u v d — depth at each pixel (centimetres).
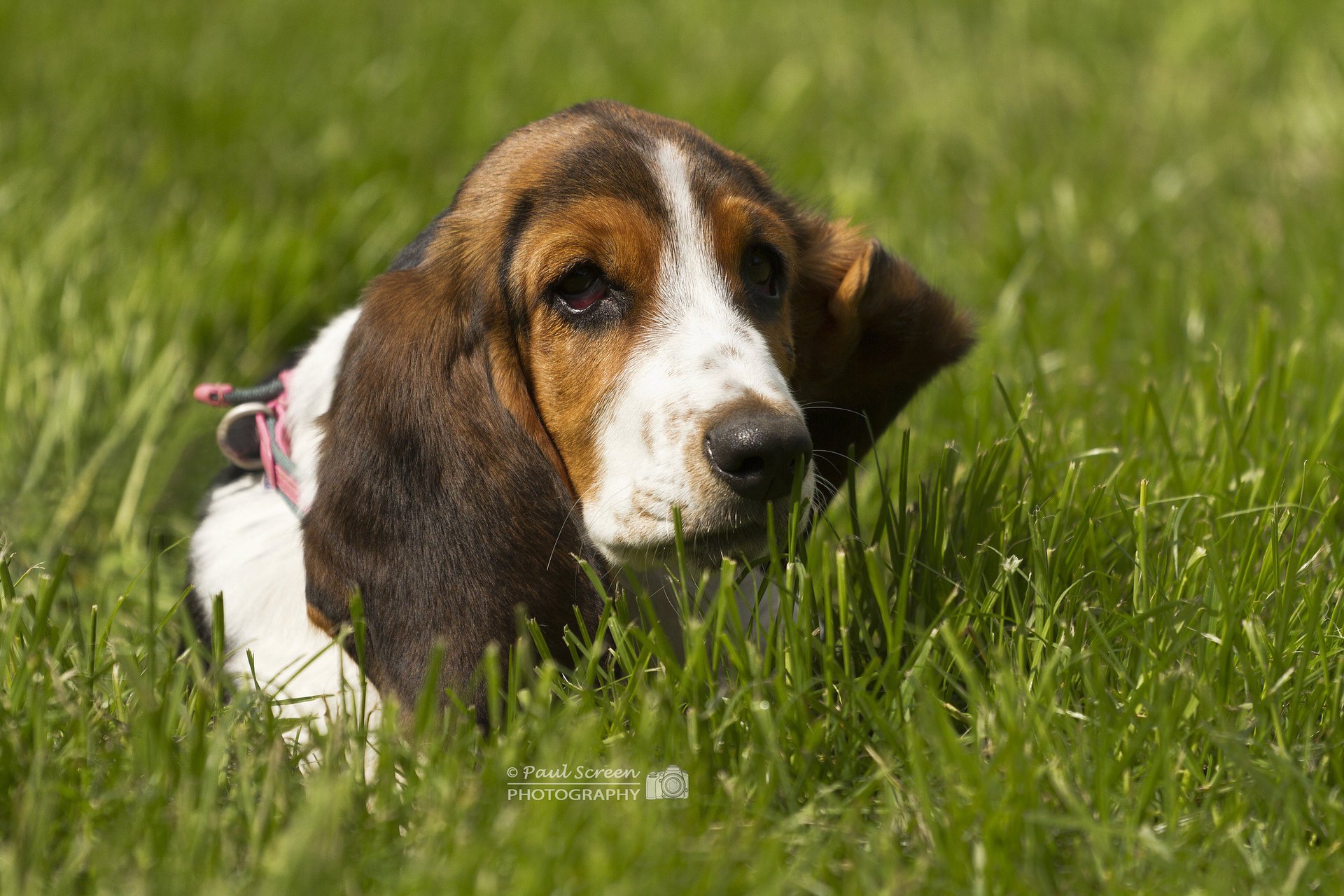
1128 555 501
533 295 459
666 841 355
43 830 361
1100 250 907
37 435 722
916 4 1620
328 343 531
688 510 425
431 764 391
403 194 995
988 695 436
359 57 1334
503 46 1412
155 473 702
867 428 541
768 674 433
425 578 450
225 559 514
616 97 1244
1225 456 583
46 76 1189
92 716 419
